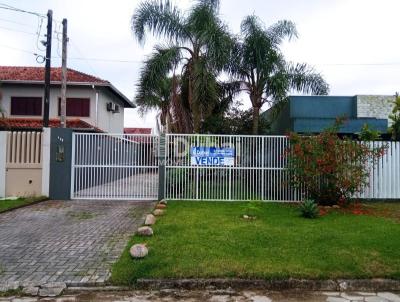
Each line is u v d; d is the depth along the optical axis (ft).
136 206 36.70
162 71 45.44
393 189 40.45
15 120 67.46
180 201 38.91
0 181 40.50
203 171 40.06
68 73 75.87
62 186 40.19
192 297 16.38
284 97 49.73
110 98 83.05
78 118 72.13
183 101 49.01
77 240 23.95
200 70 43.83
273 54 49.08
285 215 31.45
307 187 37.17
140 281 17.29
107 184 40.37
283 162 39.81
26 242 23.49
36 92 71.92
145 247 20.10
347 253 20.25
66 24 52.01
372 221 28.84
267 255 19.99
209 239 22.98
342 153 36.27
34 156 40.96
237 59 49.73
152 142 40.27
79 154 40.47
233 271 17.88
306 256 19.85
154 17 46.34
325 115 59.52
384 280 17.49
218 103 50.90
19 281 17.37
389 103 59.62
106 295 16.56
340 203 36.47
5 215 31.81
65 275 18.06
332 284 17.37
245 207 34.91
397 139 48.42
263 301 15.96
